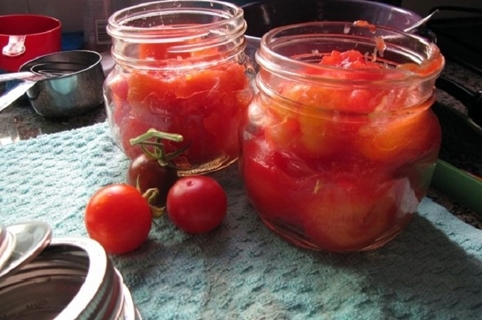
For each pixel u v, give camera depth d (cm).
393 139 23
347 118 22
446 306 23
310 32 28
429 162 25
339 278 24
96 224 25
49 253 19
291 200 25
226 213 28
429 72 23
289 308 23
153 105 29
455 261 26
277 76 24
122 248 25
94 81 40
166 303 23
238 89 30
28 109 42
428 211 29
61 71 42
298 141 23
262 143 25
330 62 25
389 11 36
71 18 53
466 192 30
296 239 26
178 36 28
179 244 27
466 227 28
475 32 49
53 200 30
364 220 24
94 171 32
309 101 23
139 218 25
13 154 34
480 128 33
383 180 23
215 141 30
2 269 17
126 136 31
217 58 29
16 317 20
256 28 39
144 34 28
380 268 25
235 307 23
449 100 40
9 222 28
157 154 28
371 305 23
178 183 27
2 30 46
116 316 17
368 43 28
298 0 39
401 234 27
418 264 25
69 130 38
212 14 33
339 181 23
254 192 26
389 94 23
